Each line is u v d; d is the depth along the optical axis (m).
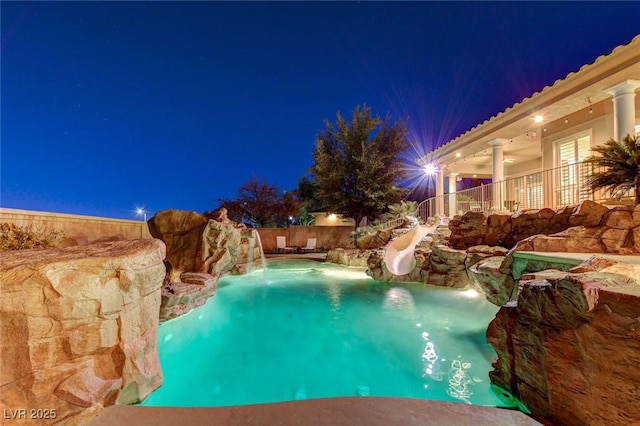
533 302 2.96
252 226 25.86
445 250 9.36
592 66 7.70
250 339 6.02
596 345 2.29
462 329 6.30
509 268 6.13
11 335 2.41
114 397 2.93
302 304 8.38
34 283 2.53
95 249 3.50
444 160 15.62
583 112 9.64
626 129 7.45
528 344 2.98
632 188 6.53
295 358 5.16
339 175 18.39
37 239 5.44
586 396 2.31
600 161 6.35
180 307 6.61
